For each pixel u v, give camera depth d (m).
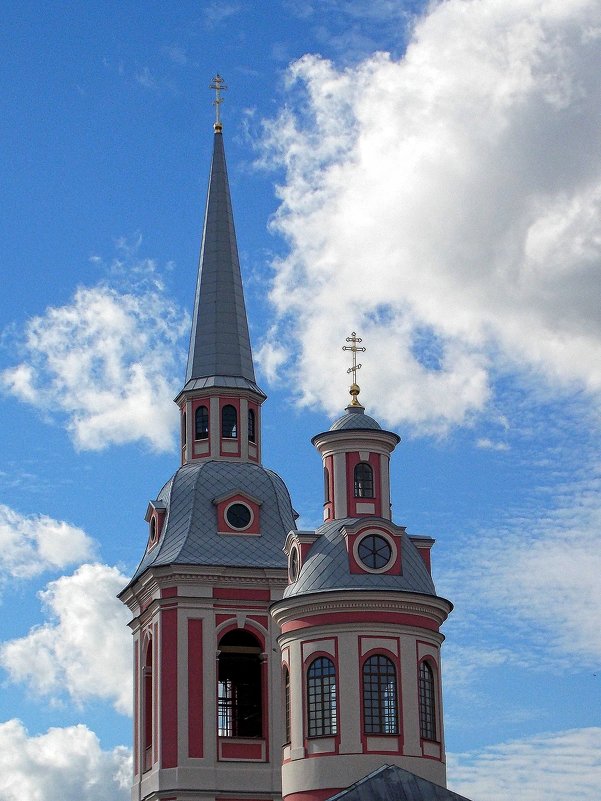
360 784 66.12
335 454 76.00
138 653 86.81
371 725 69.88
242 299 92.88
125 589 87.44
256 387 90.62
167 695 81.75
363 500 75.31
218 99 97.62
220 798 80.50
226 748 81.56
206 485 86.62
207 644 82.62
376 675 70.56
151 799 80.88
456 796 66.12
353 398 78.25
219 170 95.69
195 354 90.88
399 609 71.31
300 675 71.31
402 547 73.25
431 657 72.25
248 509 85.88
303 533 73.88
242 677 84.19
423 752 70.19
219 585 83.62
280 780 81.19
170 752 81.00
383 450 76.31
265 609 83.75
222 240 93.69
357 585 71.31
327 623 71.19
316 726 70.56
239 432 88.88
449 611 73.56
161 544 85.00
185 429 89.88
